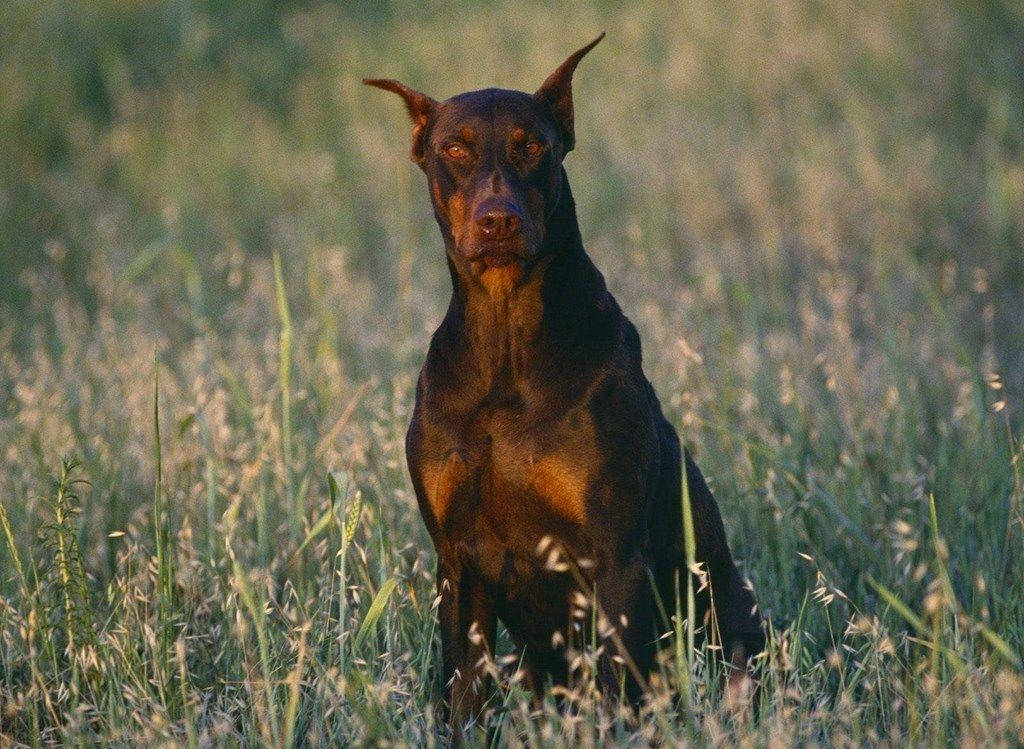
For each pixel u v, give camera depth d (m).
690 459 7.35
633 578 6.50
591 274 6.84
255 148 20.03
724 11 23.58
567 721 5.61
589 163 18.50
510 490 6.51
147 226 17.02
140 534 8.02
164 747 5.69
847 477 8.66
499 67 22.23
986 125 18.67
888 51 20.92
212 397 9.97
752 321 10.86
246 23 24.41
